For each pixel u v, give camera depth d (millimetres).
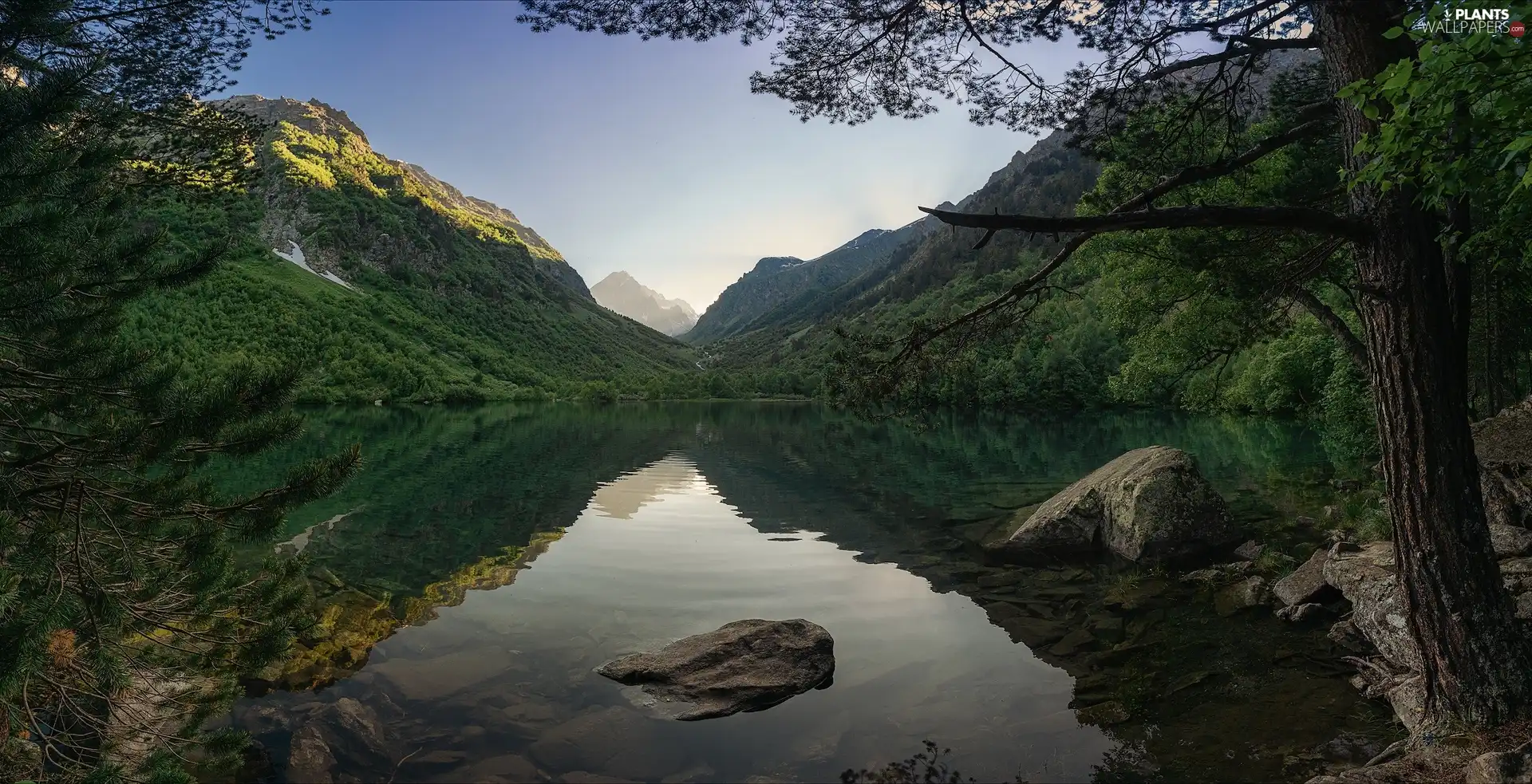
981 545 15367
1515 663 5211
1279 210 5164
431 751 6547
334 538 16203
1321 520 15336
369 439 45281
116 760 5867
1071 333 85062
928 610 10758
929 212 5145
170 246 6512
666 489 24609
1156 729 6660
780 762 6309
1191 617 9883
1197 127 8508
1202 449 32094
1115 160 8281
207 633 6773
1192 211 5090
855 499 22047
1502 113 4160
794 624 9039
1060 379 79250
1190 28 6379
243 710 7383
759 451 39000
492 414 92688
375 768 6246
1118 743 6418
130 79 7875
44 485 5496
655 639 9523
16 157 5145
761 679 7887
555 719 7160
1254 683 7578
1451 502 5336
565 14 6324
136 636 6914
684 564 13781
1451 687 5367
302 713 7289
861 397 6914
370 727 6930
